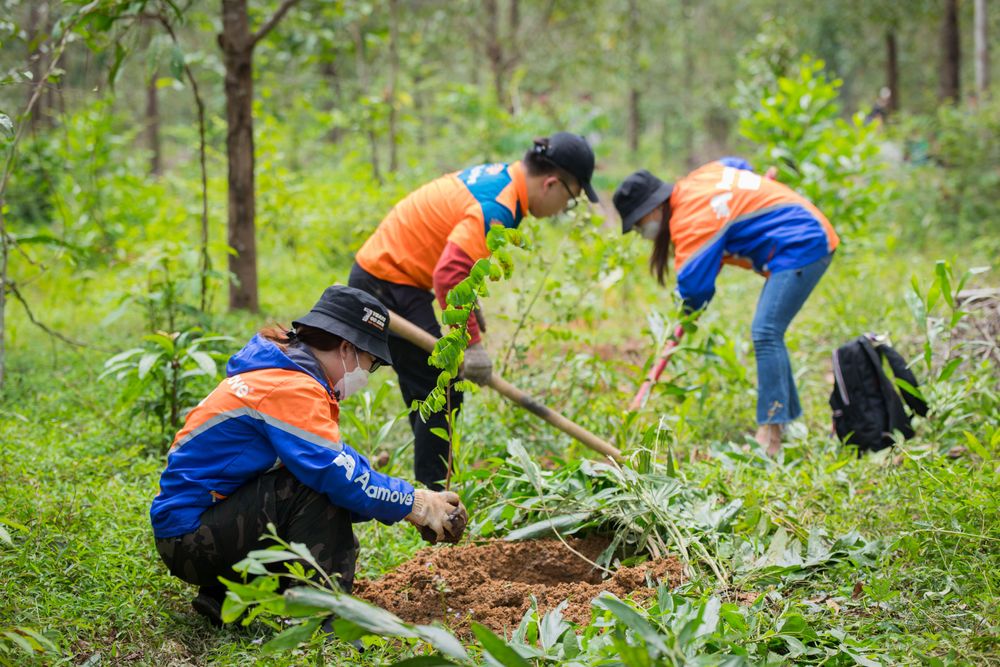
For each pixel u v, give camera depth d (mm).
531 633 2828
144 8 5180
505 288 8648
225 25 7340
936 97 14930
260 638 3049
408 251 4215
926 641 2900
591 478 3967
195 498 3000
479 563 3621
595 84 23281
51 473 4086
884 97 16500
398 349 4227
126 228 8992
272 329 3186
